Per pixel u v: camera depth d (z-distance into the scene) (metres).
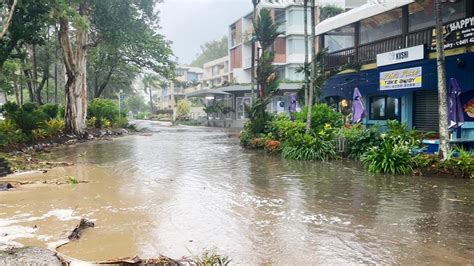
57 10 18.17
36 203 8.46
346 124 17.94
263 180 10.96
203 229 6.56
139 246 5.79
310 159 14.88
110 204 8.35
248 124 21.53
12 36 17.36
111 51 30.80
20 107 23.38
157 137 28.86
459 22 13.02
